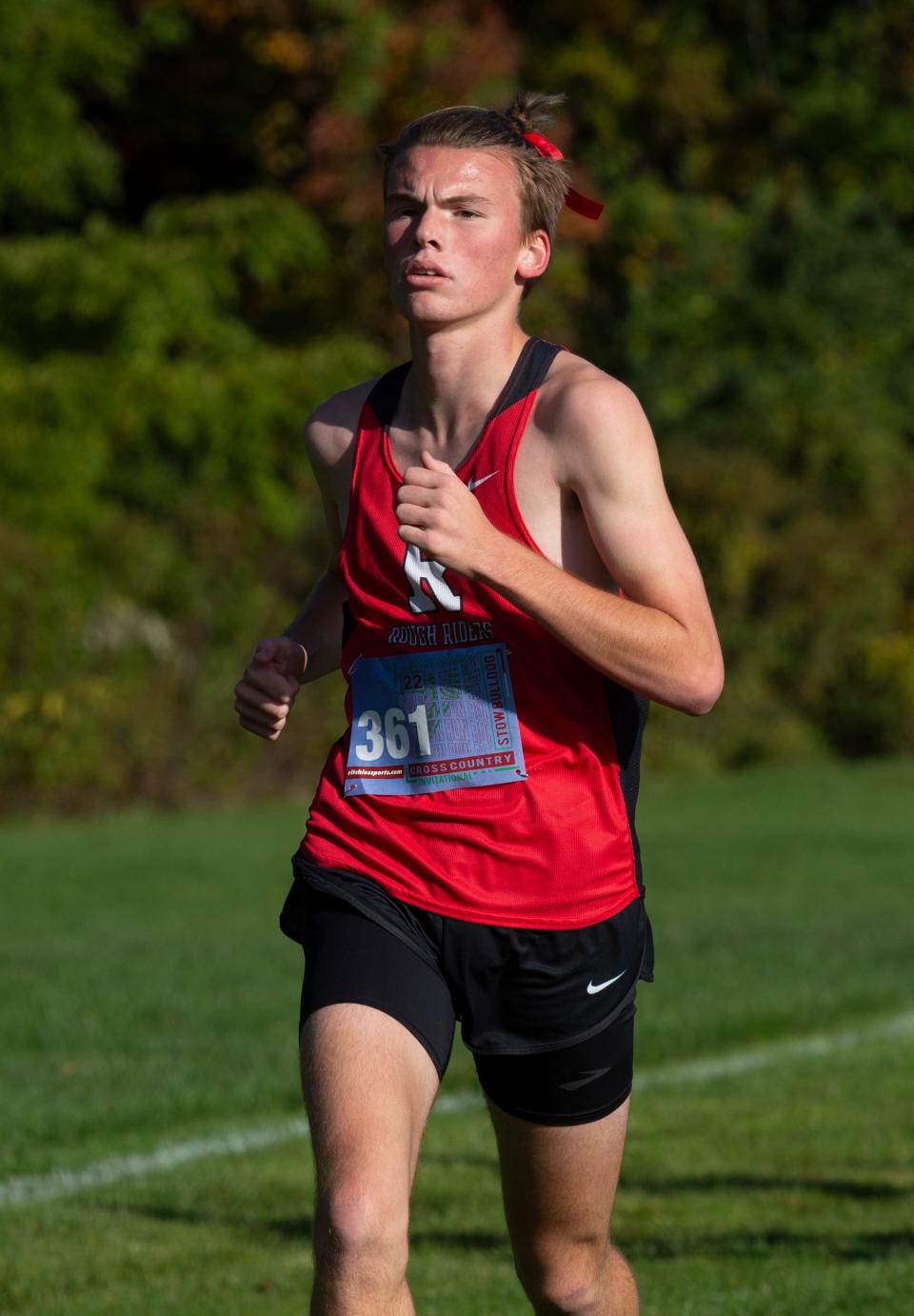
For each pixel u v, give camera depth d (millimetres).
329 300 85375
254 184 91812
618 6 92688
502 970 11547
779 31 100188
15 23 80688
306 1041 11172
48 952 34656
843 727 75438
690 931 36688
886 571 75500
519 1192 12125
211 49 86938
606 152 92750
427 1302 16594
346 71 83938
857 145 96812
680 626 11188
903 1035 28375
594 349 90312
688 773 69688
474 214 11750
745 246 90250
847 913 39250
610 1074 11820
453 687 11688
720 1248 18062
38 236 84750
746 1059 26828
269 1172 21234
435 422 12031
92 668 58594
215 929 37750
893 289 89250
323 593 13617
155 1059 26312
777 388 81750
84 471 68438
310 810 12219
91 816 58062
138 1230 19062
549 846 11523
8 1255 18172
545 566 10977
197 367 74500
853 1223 18891
